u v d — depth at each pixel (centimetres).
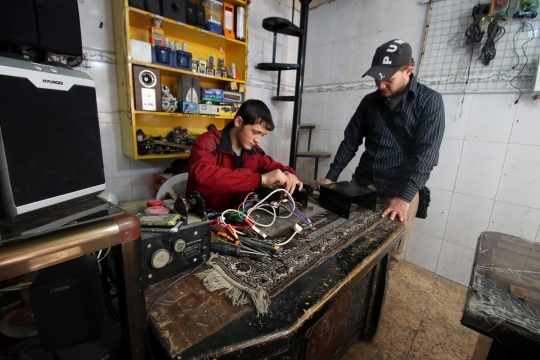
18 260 37
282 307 56
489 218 180
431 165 129
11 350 65
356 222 104
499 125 170
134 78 162
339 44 245
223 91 208
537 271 70
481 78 172
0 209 47
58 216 50
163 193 145
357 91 238
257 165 141
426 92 134
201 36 197
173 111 185
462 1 173
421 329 148
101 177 62
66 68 55
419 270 211
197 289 60
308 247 81
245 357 47
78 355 56
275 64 225
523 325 52
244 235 84
